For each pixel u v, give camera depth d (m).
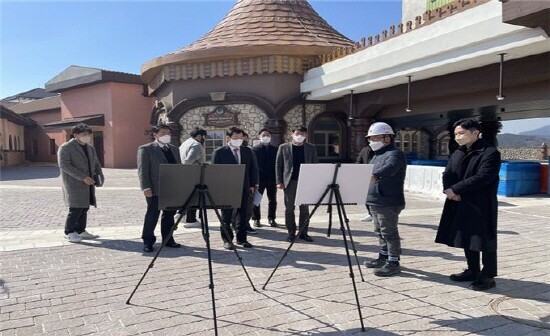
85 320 3.81
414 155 21.52
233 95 18.12
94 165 6.93
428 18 11.39
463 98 13.02
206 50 17.97
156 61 19.42
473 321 3.77
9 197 12.47
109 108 26.39
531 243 6.55
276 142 17.48
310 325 3.70
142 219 8.92
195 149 6.92
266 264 5.49
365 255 5.92
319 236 7.09
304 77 17.81
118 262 5.60
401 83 13.66
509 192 12.17
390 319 3.82
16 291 4.52
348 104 16.41
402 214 9.23
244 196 6.32
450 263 5.50
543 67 9.50
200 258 5.77
